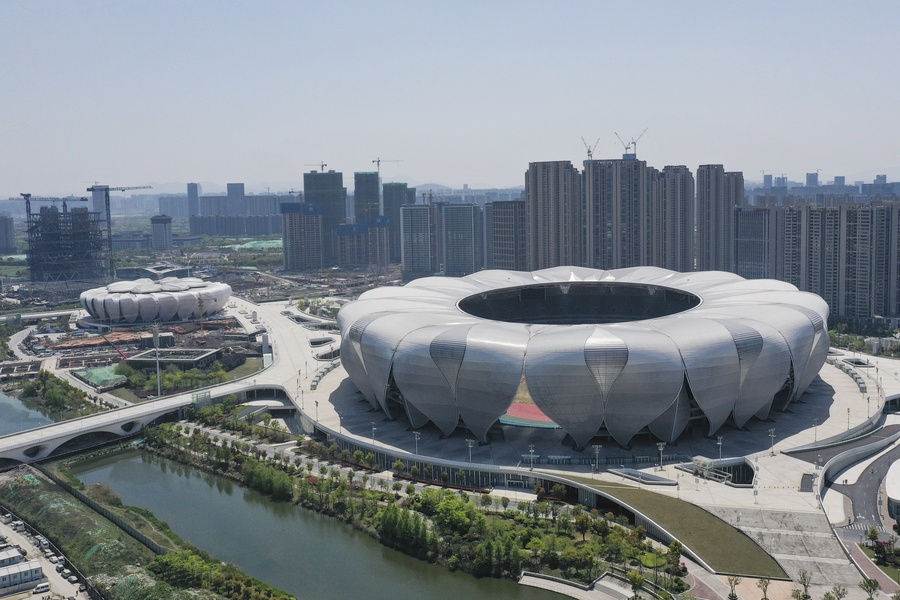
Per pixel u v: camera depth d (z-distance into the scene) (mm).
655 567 168000
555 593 171875
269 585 179250
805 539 181625
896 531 186250
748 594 161250
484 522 193500
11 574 179000
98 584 177000
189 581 177875
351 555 194875
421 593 175250
